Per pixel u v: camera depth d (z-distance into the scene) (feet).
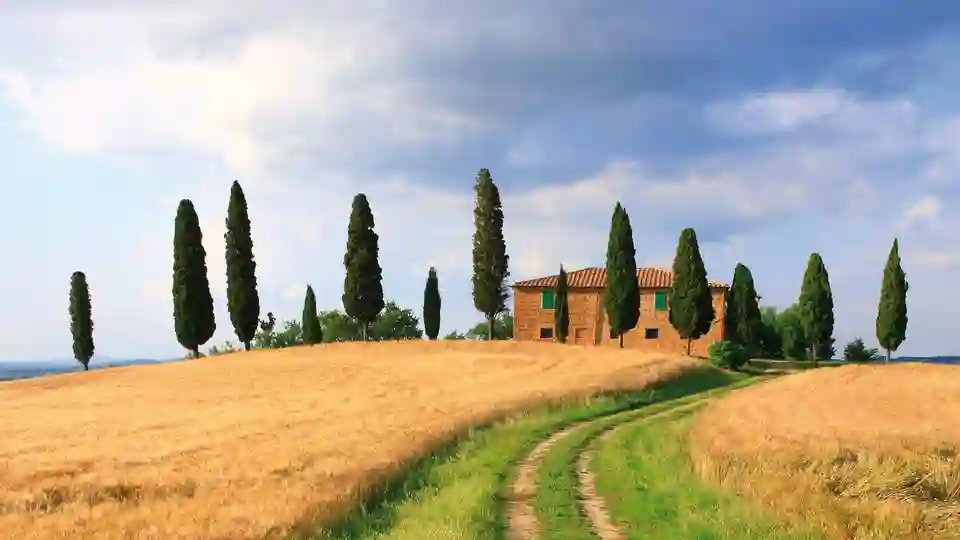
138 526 55.36
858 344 298.56
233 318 249.55
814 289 247.50
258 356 235.61
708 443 81.82
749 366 221.46
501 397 129.29
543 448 87.35
